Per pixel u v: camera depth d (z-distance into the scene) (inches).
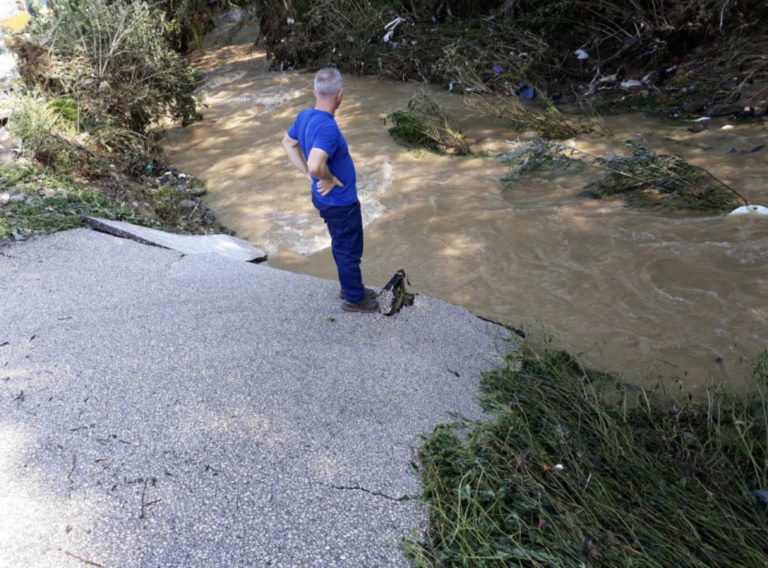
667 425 141.6
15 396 135.6
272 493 110.4
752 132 308.3
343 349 159.6
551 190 279.7
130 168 326.3
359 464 117.6
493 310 201.0
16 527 103.6
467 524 102.0
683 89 367.9
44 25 368.8
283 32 539.8
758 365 157.4
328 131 149.4
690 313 189.3
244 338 160.6
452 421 132.9
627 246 227.3
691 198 251.4
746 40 360.8
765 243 216.5
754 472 125.2
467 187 290.5
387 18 506.9
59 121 321.4
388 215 271.0
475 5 492.1
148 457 117.9
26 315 172.1
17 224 231.9
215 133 402.3
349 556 98.7
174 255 214.8
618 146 315.0
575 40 422.6
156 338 158.7
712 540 104.6
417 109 373.1
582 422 138.5
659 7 404.5
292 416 130.3
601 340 182.1
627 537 103.1
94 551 99.3
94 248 218.4
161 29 418.3
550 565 95.3
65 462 116.7
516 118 350.9
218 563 97.4
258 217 286.7
